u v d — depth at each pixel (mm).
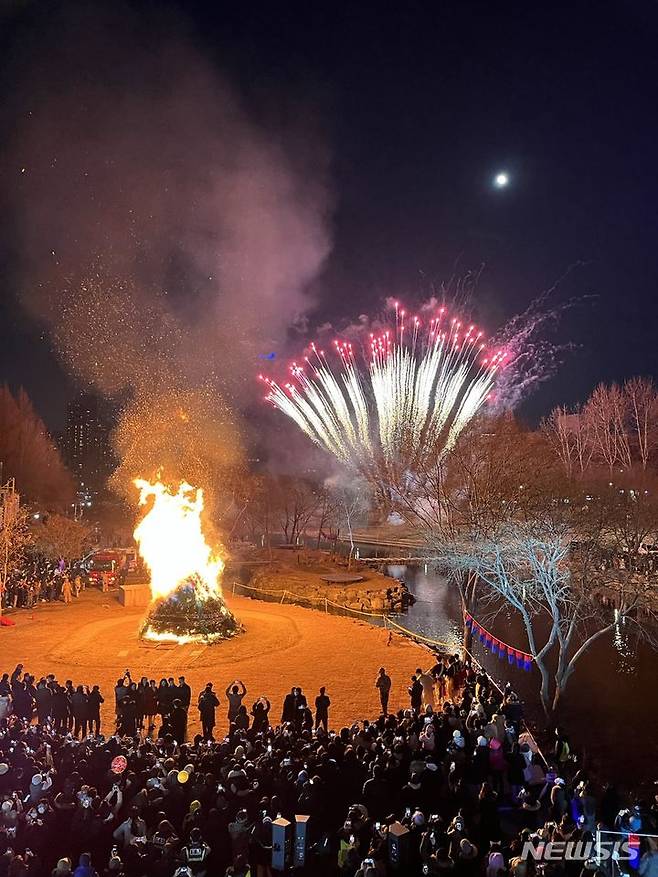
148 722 24484
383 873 13453
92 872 12547
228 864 14539
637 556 34562
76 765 17156
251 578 60000
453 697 26922
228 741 18984
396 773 17797
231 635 35156
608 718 29828
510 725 21438
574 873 13969
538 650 40531
